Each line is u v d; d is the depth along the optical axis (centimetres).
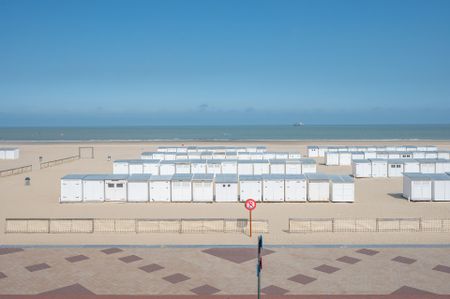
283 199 4138
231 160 5878
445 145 11888
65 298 1841
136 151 10231
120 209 3806
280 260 2333
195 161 5728
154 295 1875
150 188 4131
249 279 2067
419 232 2933
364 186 5128
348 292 1902
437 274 2120
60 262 2305
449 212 3631
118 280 2055
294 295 1869
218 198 4144
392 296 1853
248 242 2689
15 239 2758
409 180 4194
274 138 18725
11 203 4084
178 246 2584
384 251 2483
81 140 16600
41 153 9762
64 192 4112
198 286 1981
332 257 2381
